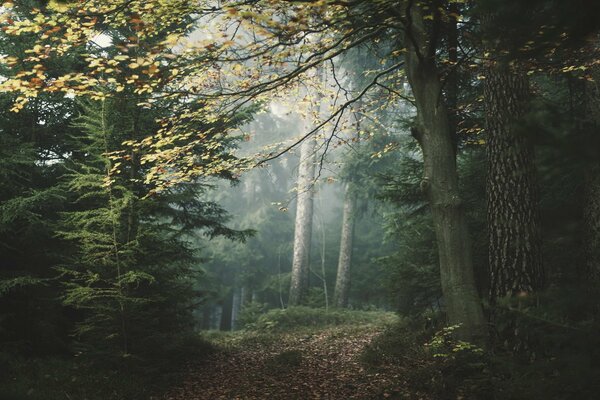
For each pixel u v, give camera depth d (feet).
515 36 9.22
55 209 29.19
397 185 36.06
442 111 24.40
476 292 22.68
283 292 83.71
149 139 25.08
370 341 36.06
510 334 21.13
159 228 27.37
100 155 25.26
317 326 53.26
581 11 7.92
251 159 28.73
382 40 31.24
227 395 23.59
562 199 28.35
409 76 25.22
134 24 20.97
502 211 22.49
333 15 21.20
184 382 25.81
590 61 21.86
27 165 28.19
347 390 22.77
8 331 26.00
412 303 37.35
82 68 29.78
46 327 27.53
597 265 21.94
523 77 22.91
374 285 77.15
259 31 19.60
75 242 28.71
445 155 23.88
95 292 24.58
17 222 27.53
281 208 33.60
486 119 23.88
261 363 31.22
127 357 24.91
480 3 8.53
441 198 23.48
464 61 24.34
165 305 29.35
